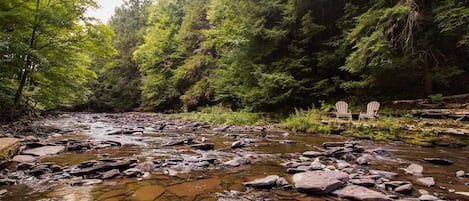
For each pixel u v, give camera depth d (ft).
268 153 20.86
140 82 117.29
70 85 47.26
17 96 40.57
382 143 26.50
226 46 66.95
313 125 35.42
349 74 46.47
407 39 34.86
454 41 36.96
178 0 112.88
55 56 41.37
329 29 49.21
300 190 11.86
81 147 21.44
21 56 36.73
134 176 13.91
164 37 101.55
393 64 36.52
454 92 37.55
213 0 76.23
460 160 18.84
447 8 32.53
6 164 15.47
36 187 11.78
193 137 29.96
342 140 28.37
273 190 12.02
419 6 36.11
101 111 126.72
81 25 42.52
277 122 45.75
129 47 129.39
